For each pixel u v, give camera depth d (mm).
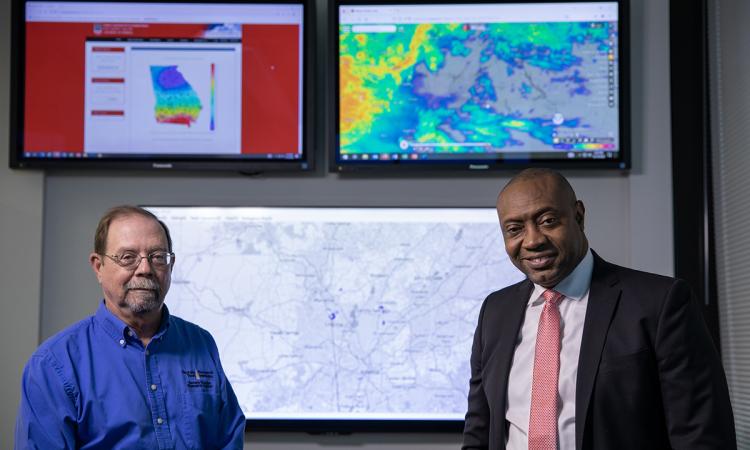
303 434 2748
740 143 2447
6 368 2727
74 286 2797
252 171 2816
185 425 1920
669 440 1666
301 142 2789
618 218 2805
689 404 1624
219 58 2803
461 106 2785
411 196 2818
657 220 2758
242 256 2777
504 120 2777
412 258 2775
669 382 1651
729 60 2537
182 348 2023
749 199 2375
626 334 1702
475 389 1997
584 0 2777
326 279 2770
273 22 2805
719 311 2594
